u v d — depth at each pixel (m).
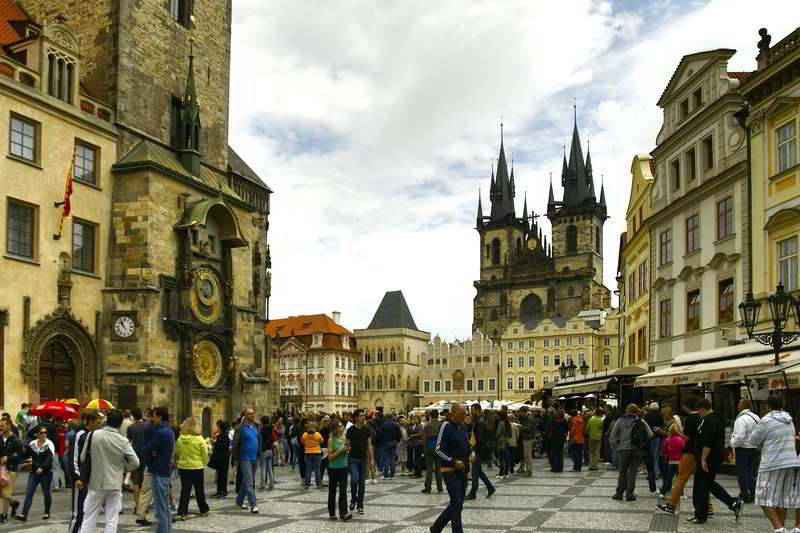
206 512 21.55
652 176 56.69
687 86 47.19
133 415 21.25
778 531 15.12
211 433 47.12
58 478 28.86
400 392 177.00
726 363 30.05
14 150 39.34
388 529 18.64
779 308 25.67
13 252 38.84
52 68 42.09
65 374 41.53
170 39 51.06
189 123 50.19
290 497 26.09
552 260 190.62
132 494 27.38
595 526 18.25
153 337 43.22
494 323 191.25
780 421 15.46
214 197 49.94
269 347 59.66
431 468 27.23
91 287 43.16
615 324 166.12
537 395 78.44
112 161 45.25
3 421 21.41
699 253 44.75
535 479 31.34
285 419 45.47
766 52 37.97
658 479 30.00
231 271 50.06
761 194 38.19
